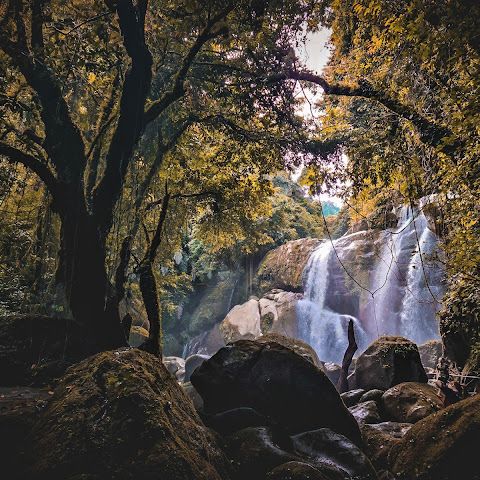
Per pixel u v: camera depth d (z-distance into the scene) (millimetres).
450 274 10977
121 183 10672
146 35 12578
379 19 8383
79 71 10664
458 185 9688
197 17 11453
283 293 28812
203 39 11320
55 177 10727
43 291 12297
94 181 11781
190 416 6969
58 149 10367
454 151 9336
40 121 12117
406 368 13180
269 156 15062
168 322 32000
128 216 13375
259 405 8969
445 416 7707
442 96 9695
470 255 8766
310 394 8922
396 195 15297
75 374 6613
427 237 23203
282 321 27469
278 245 33000
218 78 13727
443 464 7262
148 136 14555
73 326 9781
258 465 7145
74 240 10148
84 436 5664
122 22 10078
